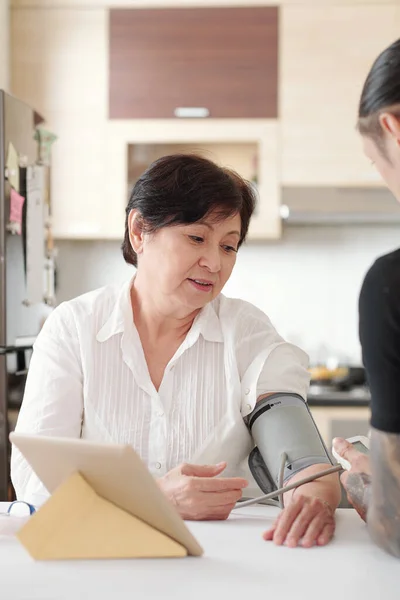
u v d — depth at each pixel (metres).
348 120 3.76
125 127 3.80
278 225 3.79
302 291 4.17
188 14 3.79
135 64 3.79
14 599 0.95
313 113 3.77
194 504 1.33
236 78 3.78
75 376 1.65
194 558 1.11
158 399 1.63
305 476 1.43
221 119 3.78
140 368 1.64
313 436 1.54
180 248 1.55
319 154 3.77
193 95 3.79
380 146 1.05
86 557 1.10
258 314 1.78
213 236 1.55
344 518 1.34
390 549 1.11
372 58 3.74
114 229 3.81
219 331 1.69
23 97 3.81
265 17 3.78
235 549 1.16
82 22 3.80
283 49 3.77
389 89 1.01
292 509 1.23
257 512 1.41
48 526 1.10
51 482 1.20
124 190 3.80
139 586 1.00
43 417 1.60
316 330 4.16
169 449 1.62
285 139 3.78
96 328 1.68
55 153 3.82
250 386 1.62
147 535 1.12
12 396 2.62
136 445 1.62
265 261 4.18
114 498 1.14
